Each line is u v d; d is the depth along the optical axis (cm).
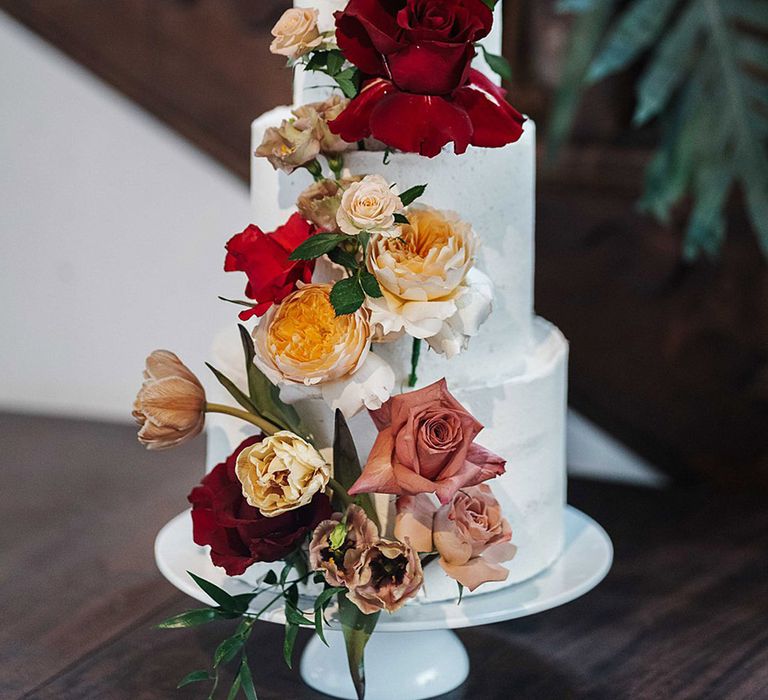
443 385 110
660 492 173
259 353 110
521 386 122
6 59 200
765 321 175
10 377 215
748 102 162
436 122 110
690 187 174
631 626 140
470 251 110
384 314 109
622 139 176
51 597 144
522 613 119
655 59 163
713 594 146
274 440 110
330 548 110
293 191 121
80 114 199
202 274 199
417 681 126
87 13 190
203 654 134
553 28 175
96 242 203
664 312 179
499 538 113
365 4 110
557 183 179
